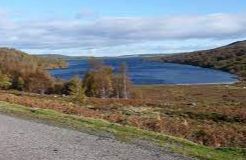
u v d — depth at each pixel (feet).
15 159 41.75
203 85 580.71
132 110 182.29
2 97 129.08
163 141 50.52
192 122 137.39
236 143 72.95
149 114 161.79
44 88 405.18
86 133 55.26
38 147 46.85
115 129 59.16
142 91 454.40
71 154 43.29
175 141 51.29
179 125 88.07
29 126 61.52
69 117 71.31
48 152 44.42
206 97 414.00
